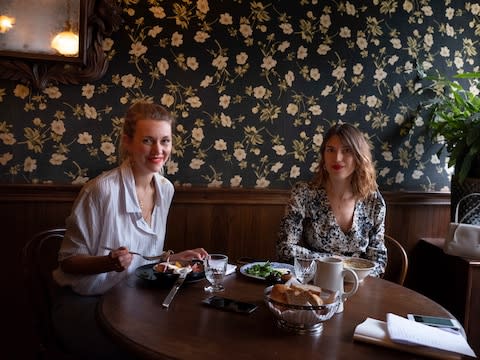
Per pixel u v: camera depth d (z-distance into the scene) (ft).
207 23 7.93
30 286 5.77
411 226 9.08
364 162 6.34
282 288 3.91
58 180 7.53
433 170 9.18
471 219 8.05
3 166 7.27
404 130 9.02
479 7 9.18
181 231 8.05
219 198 8.13
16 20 7.00
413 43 8.95
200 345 3.43
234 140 8.23
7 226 7.25
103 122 7.63
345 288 4.95
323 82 8.54
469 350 3.44
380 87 8.84
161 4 7.70
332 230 6.41
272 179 8.46
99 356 4.91
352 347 3.50
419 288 9.10
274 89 8.31
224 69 8.06
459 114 8.43
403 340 3.45
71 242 5.40
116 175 5.57
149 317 3.92
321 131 8.61
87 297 5.45
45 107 7.36
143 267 5.27
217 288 4.75
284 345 3.48
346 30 8.57
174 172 8.02
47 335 5.73
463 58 9.20
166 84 7.83
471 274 7.61
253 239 8.37
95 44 7.36
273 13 8.20
